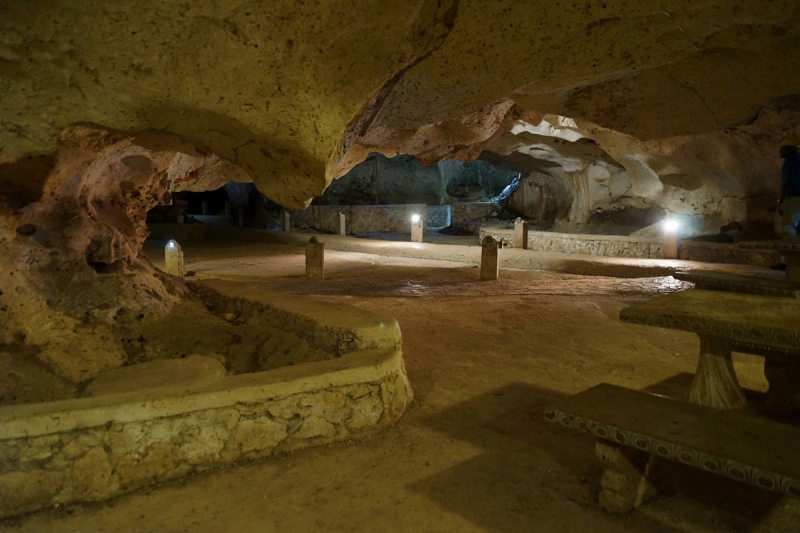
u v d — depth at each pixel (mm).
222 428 3113
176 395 3023
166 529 2574
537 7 4465
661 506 2709
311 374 3367
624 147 13273
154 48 3607
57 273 4543
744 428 2406
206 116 4059
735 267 10484
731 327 2521
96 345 4285
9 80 3549
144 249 18281
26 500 2732
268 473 3059
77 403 2908
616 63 4887
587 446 3375
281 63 3811
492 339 5754
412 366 4922
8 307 4031
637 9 4328
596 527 2537
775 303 3023
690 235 13719
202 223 23719
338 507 2734
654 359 5102
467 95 5395
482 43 4816
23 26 3369
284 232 21828
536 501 2768
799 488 1898
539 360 5082
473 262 13969
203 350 4656
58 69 3604
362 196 28078
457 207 25500
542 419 3781
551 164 19141
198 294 6027
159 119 4090
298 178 4602
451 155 9859
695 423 2465
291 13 3588
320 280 10641
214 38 3605
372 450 3328
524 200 23219
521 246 15375
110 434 2865
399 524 2592
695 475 2996
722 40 4676
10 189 4230
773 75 5039
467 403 4070
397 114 5777
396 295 8383
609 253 13789
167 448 2988
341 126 4336
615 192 17562
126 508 2750
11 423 2711
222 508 2734
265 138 4223
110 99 3812
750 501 2736
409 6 4027
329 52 3936
